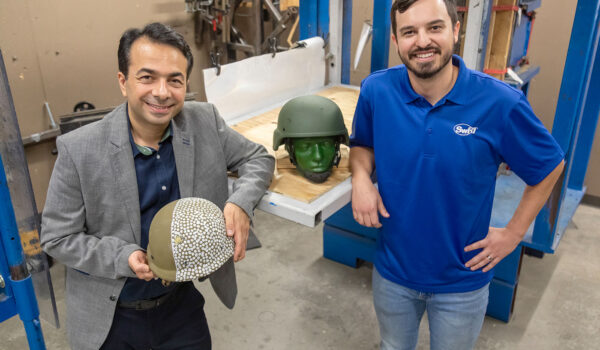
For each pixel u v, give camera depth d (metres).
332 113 1.30
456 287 1.26
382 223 1.33
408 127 1.19
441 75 1.11
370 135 1.37
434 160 1.16
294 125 1.30
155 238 0.98
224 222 1.05
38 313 1.22
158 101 1.00
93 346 1.17
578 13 1.58
